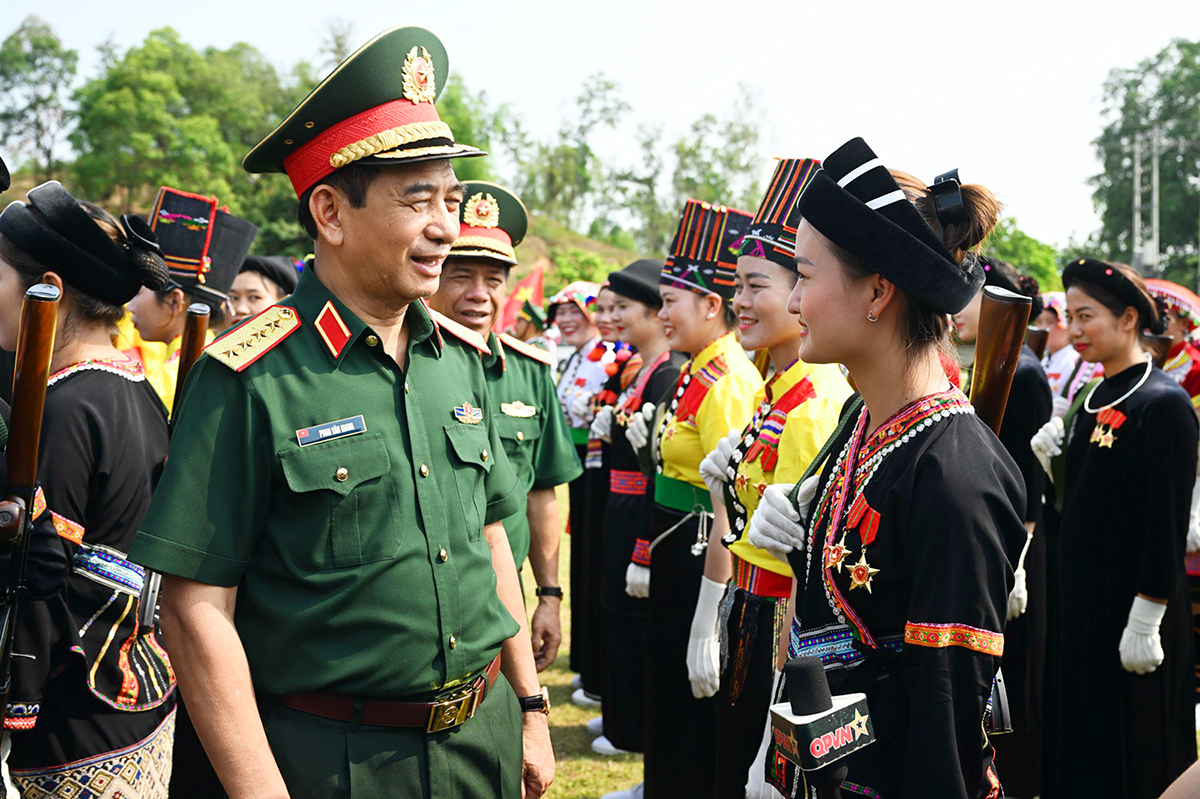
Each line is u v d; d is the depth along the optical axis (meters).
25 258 2.47
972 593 1.59
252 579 1.86
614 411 4.74
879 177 1.76
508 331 11.89
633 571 4.13
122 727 2.50
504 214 3.53
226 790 1.76
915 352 1.81
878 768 1.69
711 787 3.55
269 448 1.83
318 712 1.84
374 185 1.87
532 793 2.29
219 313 3.91
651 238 75.94
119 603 2.46
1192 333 4.98
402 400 1.97
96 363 2.53
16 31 72.31
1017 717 3.91
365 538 1.86
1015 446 3.82
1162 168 61.31
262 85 74.44
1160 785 3.57
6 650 2.15
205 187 60.50
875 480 1.78
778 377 2.87
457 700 1.94
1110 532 3.60
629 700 4.54
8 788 2.25
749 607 2.87
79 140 64.12
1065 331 7.46
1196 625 4.45
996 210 1.85
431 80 1.98
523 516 3.56
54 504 2.32
